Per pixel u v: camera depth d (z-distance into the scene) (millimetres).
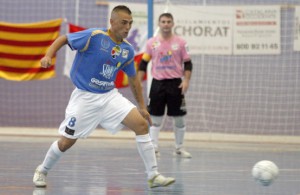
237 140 27359
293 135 27656
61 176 14258
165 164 17578
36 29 26656
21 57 26688
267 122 27875
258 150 22797
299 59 27406
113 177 14297
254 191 12391
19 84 28953
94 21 28609
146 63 20000
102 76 11750
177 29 27625
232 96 27984
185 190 12383
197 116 28109
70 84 28703
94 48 11617
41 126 28922
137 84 12430
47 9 28938
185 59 19688
